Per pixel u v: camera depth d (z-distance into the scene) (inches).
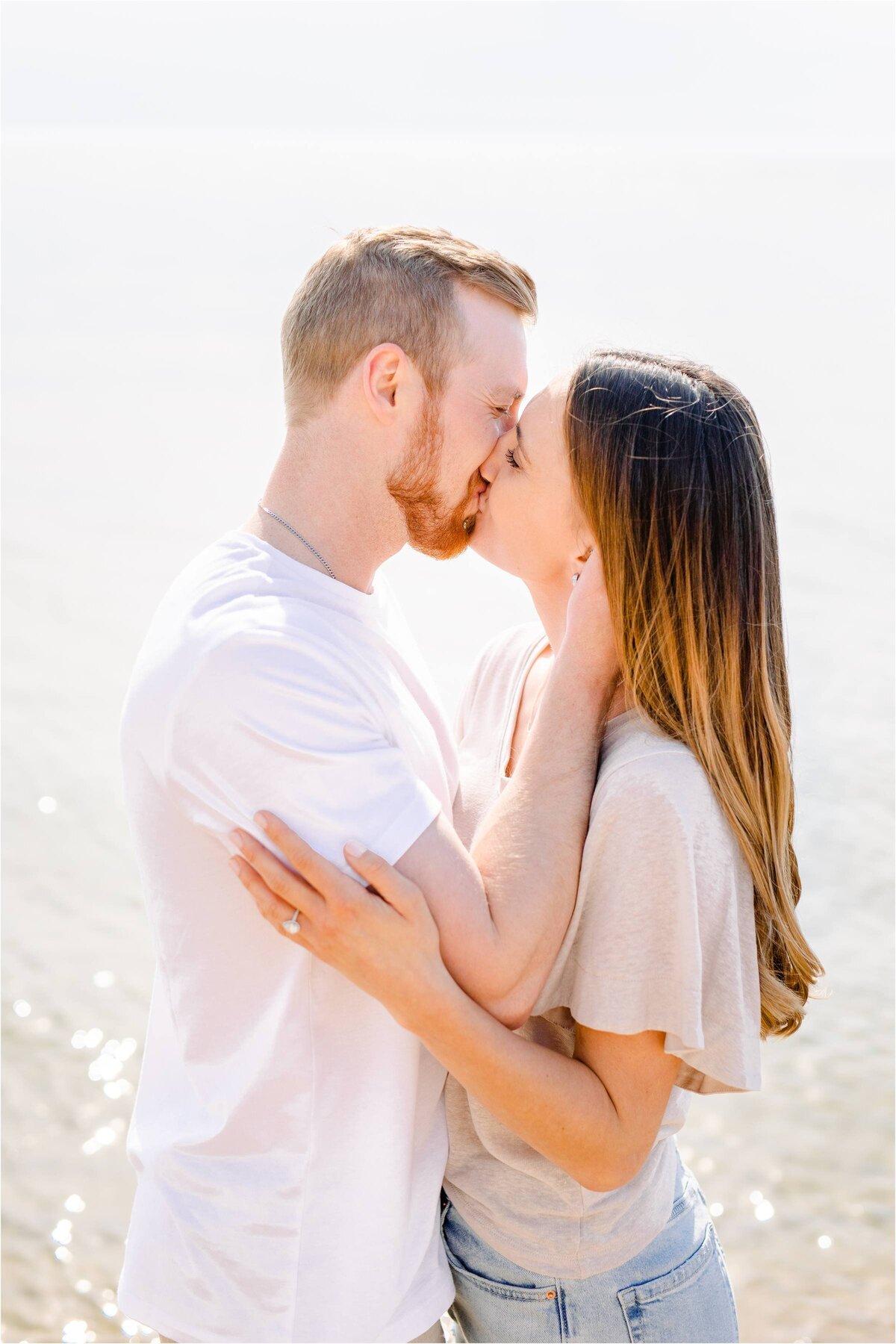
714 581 57.3
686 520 57.1
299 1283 59.2
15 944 228.4
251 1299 59.5
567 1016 62.8
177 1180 61.7
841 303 1330.0
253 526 65.5
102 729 325.4
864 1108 193.2
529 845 56.4
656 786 55.6
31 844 264.5
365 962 53.3
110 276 1638.8
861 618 411.2
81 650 383.6
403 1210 60.6
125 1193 171.3
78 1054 198.7
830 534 510.9
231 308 1362.0
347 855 53.9
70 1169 175.5
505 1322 63.9
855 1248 166.1
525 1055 54.5
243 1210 59.7
